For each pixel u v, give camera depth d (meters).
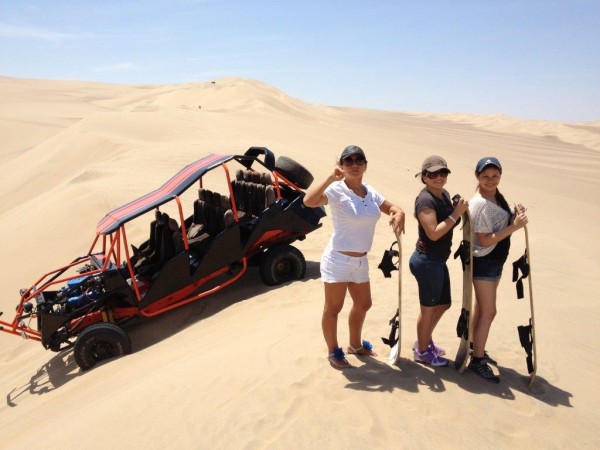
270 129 41.66
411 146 50.50
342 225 4.85
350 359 5.36
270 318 7.64
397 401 4.54
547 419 4.47
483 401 4.63
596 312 7.74
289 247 10.02
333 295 4.96
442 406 4.49
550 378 5.23
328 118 92.38
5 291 13.45
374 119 122.88
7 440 6.13
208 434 4.23
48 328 8.47
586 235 19.84
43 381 8.59
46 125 66.19
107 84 187.50
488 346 5.90
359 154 4.70
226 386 4.93
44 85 173.50
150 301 8.89
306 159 26.64
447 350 5.65
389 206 4.98
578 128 128.75
